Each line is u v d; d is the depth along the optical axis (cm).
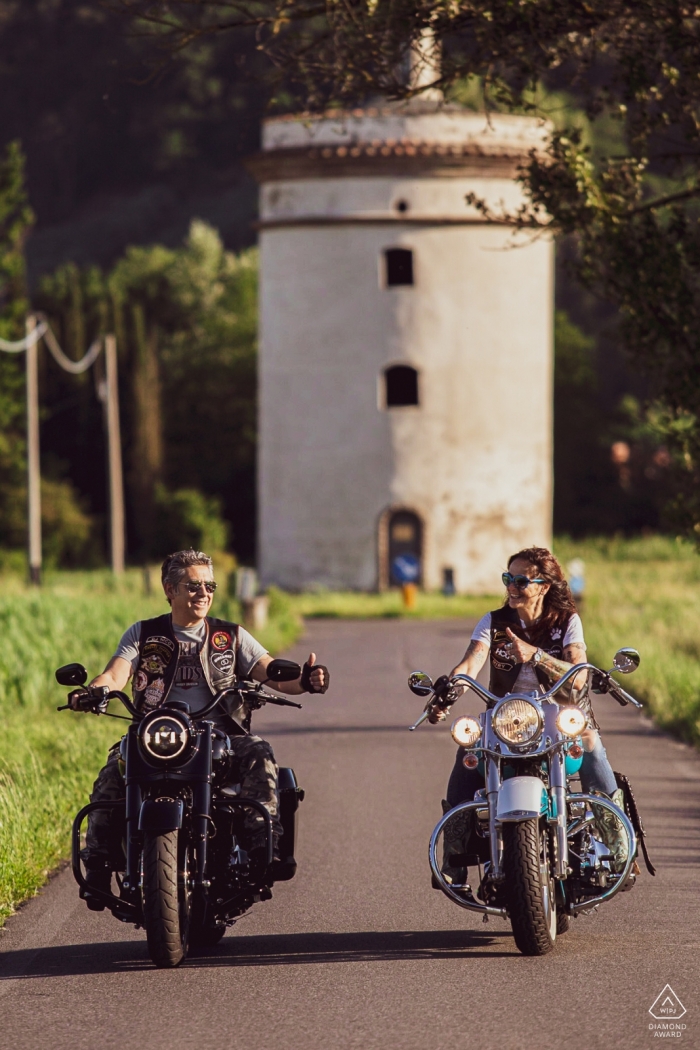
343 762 4928
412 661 8994
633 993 2395
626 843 2669
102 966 2589
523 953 2625
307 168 17025
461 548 17088
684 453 5916
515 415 17212
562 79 5319
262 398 17575
